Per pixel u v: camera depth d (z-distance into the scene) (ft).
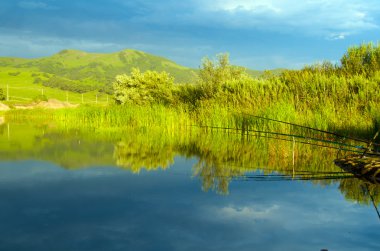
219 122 49.06
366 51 54.75
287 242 11.48
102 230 12.54
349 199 15.97
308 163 24.90
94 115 71.51
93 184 19.25
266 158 27.53
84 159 27.63
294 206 15.16
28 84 497.05
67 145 36.09
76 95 440.86
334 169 22.65
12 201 16.07
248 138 40.88
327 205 15.16
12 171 22.76
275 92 50.88
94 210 14.75
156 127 57.72
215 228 12.76
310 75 51.96
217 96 58.95
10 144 36.63
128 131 52.13
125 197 16.78
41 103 161.27
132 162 26.45
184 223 13.21
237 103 52.26
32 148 33.60
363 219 13.46
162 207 15.20
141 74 88.84
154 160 27.37
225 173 22.21
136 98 84.12
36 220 13.64
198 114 56.54
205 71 68.64
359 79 45.44
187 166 24.71
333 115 38.24
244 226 12.90
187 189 18.20
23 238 11.88
